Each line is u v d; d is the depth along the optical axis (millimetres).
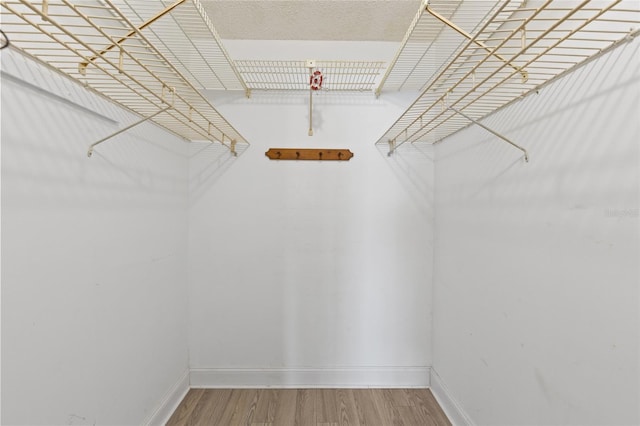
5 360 757
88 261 1033
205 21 1158
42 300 858
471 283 1428
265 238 1878
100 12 1189
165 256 1584
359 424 1545
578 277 839
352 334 1891
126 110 1257
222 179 1869
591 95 801
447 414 1626
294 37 1877
